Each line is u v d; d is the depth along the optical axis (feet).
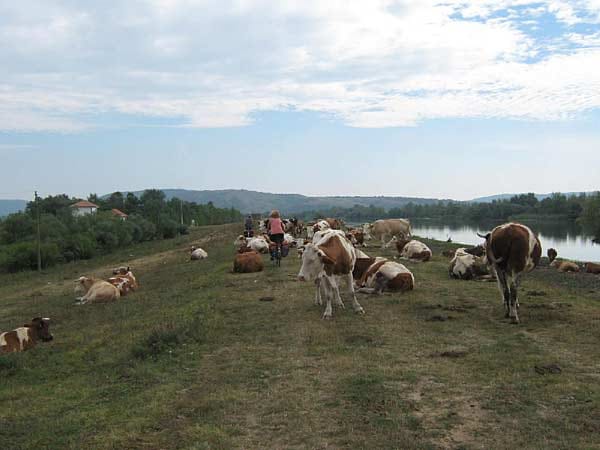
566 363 25.52
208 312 39.65
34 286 90.22
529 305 38.47
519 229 34.09
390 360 26.78
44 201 251.80
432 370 25.08
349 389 23.02
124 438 19.24
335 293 39.65
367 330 32.76
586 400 21.03
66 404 24.29
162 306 47.62
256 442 18.71
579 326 32.17
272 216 65.41
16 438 20.72
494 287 45.85
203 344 31.81
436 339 30.27
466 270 50.21
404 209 472.44
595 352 27.17
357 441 18.31
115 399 24.29
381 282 43.60
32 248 129.18
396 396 22.09
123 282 63.16
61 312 54.13
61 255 140.15
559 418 19.60
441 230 257.75
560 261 73.10
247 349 30.07
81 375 29.45
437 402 21.42
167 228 224.53
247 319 37.24
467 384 23.22
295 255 76.23
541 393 21.89
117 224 179.63
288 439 18.81
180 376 26.40
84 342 37.65
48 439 19.94
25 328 39.29
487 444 17.88
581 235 208.23
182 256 116.37
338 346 29.58
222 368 27.14
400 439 18.29
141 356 30.86
